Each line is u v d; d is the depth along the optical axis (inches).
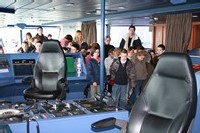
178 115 67.6
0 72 145.6
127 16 322.7
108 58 191.8
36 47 196.4
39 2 228.5
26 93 127.6
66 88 133.0
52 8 278.5
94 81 161.5
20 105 99.0
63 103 106.8
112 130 88.4
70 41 218.5
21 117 84.1
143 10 292.5
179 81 70.4
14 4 245.6
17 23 536.1
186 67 68.4
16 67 153.6
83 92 167.8
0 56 150.9
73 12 322.0
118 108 101.5
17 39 554.3
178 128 65.2
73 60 167.2
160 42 413.7
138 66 186.7
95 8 274.8
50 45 139.0
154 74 76.6
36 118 85.6
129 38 222.2
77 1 220.8
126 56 174.4
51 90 135.7
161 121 71.0
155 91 75.0
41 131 83.5
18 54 156.6
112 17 348.2
